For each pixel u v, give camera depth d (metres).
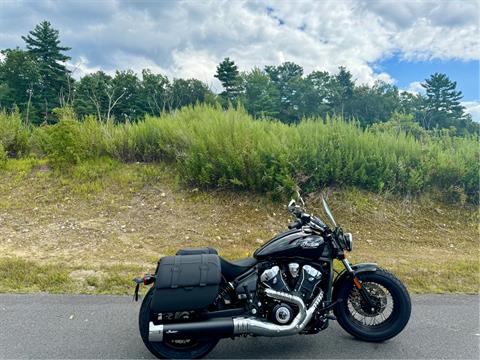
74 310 4.17
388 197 8.74
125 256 6.10
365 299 3.65
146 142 10.27
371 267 3.71
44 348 3.39
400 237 7.49
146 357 3.30
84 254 6.12
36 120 38.12
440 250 7.01
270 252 3.46
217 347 3.51
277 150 8.65
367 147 9.13
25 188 8.79
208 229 7.41
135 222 7.57
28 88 45.75
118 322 3.92
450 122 68.25
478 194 8.93
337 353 3.43
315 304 3.39
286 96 73.06
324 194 8.61
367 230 7.68
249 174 8.56
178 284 3.11
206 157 8.80
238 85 61.41
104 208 8.05
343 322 3.69
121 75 50.12
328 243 3.64
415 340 3.70
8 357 3.24
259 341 3.64
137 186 8.96
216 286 3.15
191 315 3.22
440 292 5.01
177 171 9.41
